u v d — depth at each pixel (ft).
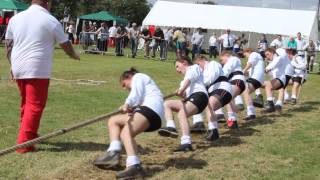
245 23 133.80
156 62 90.12
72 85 49.96
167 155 25.53
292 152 27.63
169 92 50.47
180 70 27.27
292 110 44.93
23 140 24.13
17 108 35.45
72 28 127.95
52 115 34.06
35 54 23.76
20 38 23.81
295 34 128.67
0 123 30.35
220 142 29.48
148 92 21.75
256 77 38.75
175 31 102.83
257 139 30.89
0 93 41.55
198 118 31.68
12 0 114.11
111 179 20.88
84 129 30.50
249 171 23.38
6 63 67.77
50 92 44.06
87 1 216.13
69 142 26.94
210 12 137.90
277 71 42.80
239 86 33.91
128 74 22.02
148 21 137.80
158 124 21.66
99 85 51.39
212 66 30.66
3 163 22.21
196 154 26.02
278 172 23.50
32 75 23.77
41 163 22.54
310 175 23.25
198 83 27.04
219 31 140.97
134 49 99.19
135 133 21.29
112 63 80.53
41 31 23.81
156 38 99.45
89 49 104.06
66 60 80.84
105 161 21.72
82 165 22.30
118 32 101.40
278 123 37.35
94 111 36.68
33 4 24.35
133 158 20.98
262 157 26.25
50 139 27.22
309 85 70.18
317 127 36.09
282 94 43.73
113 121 21.93
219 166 23.93
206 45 141.90
